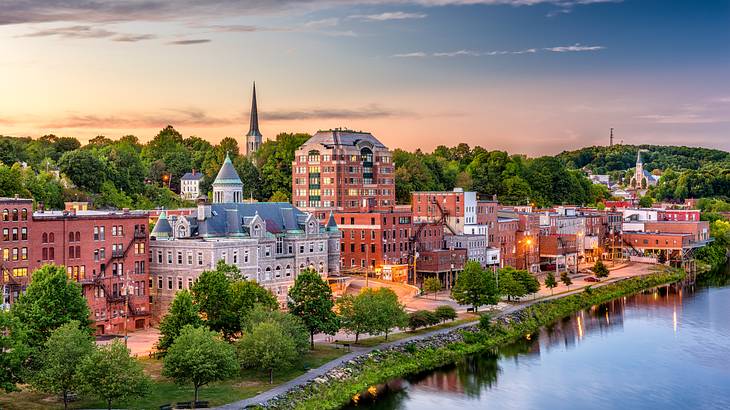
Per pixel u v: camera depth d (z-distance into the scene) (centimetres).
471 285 19462
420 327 17950
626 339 18575
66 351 11169
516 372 15712
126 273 17162
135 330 17062
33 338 12375
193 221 18400
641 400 14150
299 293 15150
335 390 13425
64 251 16150
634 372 15800
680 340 18475
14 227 15412
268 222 19775
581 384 14988
